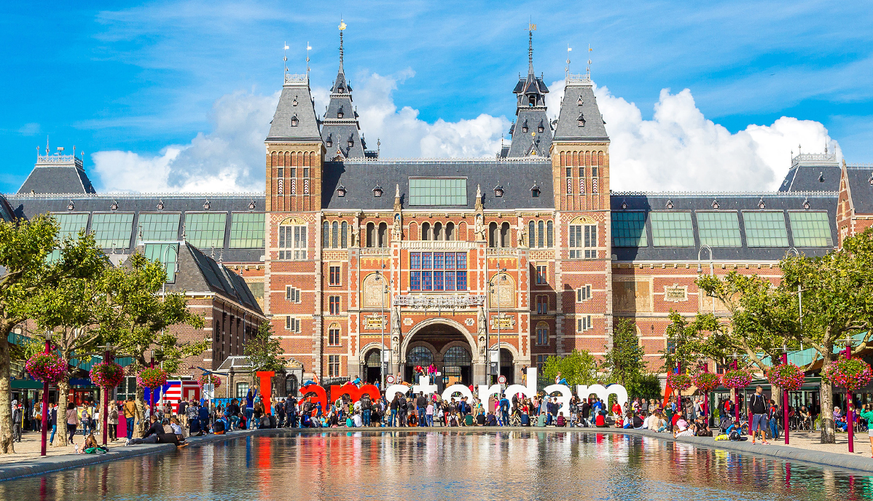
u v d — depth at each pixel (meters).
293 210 124.56
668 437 55.91
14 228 44.09
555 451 43.84
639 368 103.69
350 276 118.00
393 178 128.38
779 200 132.88
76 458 37.22
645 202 132.50
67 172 140.75
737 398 56.72
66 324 47.97
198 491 27.05
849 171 120.25
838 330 51.69
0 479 30.50
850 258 57.47
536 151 161.00
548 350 124.25
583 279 124.12
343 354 123.31
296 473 32.47
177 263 99.19
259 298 129.00
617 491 26.98
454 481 29.77
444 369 124.94
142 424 53.78
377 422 75.06
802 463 36.62
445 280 115.81
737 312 62.84
